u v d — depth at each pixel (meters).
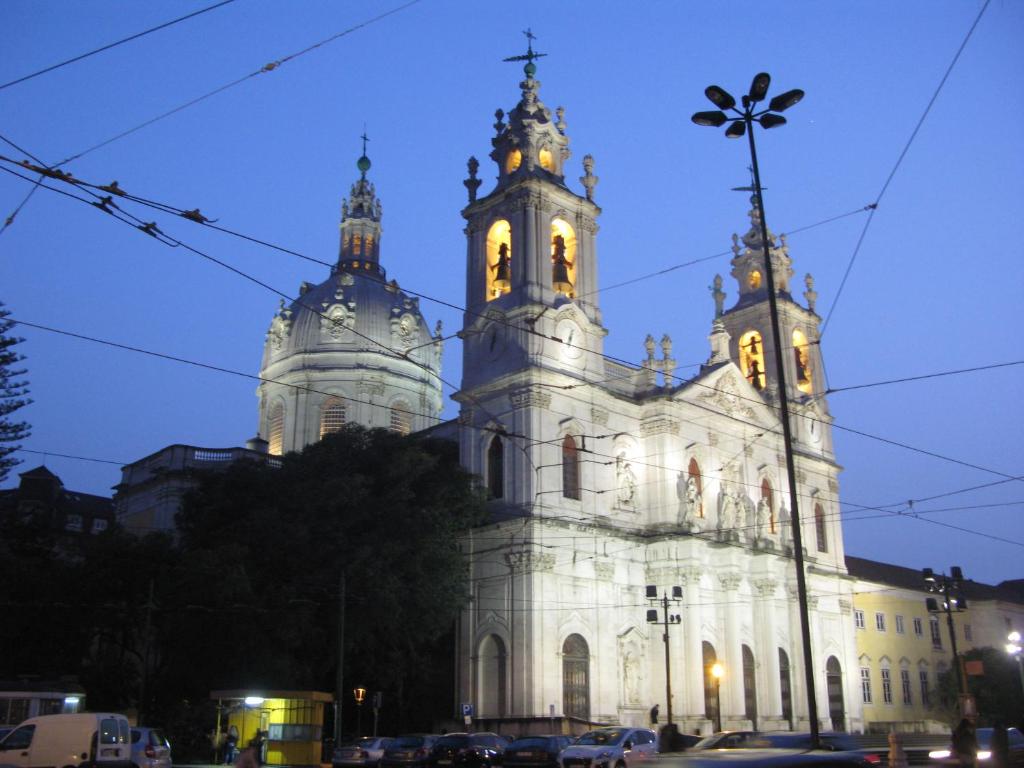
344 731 49.75
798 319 68.81
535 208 51.91
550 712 43.56
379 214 87.31
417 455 46.59
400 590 42.78
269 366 75.12
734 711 50.50
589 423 50.78
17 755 25.62
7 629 41.41
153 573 42.38
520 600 45.91
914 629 73.94
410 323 76.38
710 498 54.56
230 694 36.81
